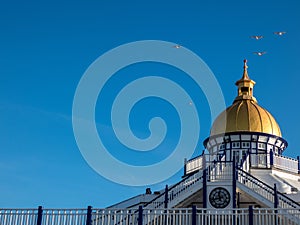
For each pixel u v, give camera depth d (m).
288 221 28.12
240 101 52.94
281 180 42.94
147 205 35.38
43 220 29.48
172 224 29.36
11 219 29.56
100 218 29.64
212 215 28.59
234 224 28.69
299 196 37.41
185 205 35.66
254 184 35.38
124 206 41.75
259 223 27.98
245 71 55.78
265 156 44.47
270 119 50.91
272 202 33.66
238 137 49.78
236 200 35.16
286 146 51.12
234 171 35.25
